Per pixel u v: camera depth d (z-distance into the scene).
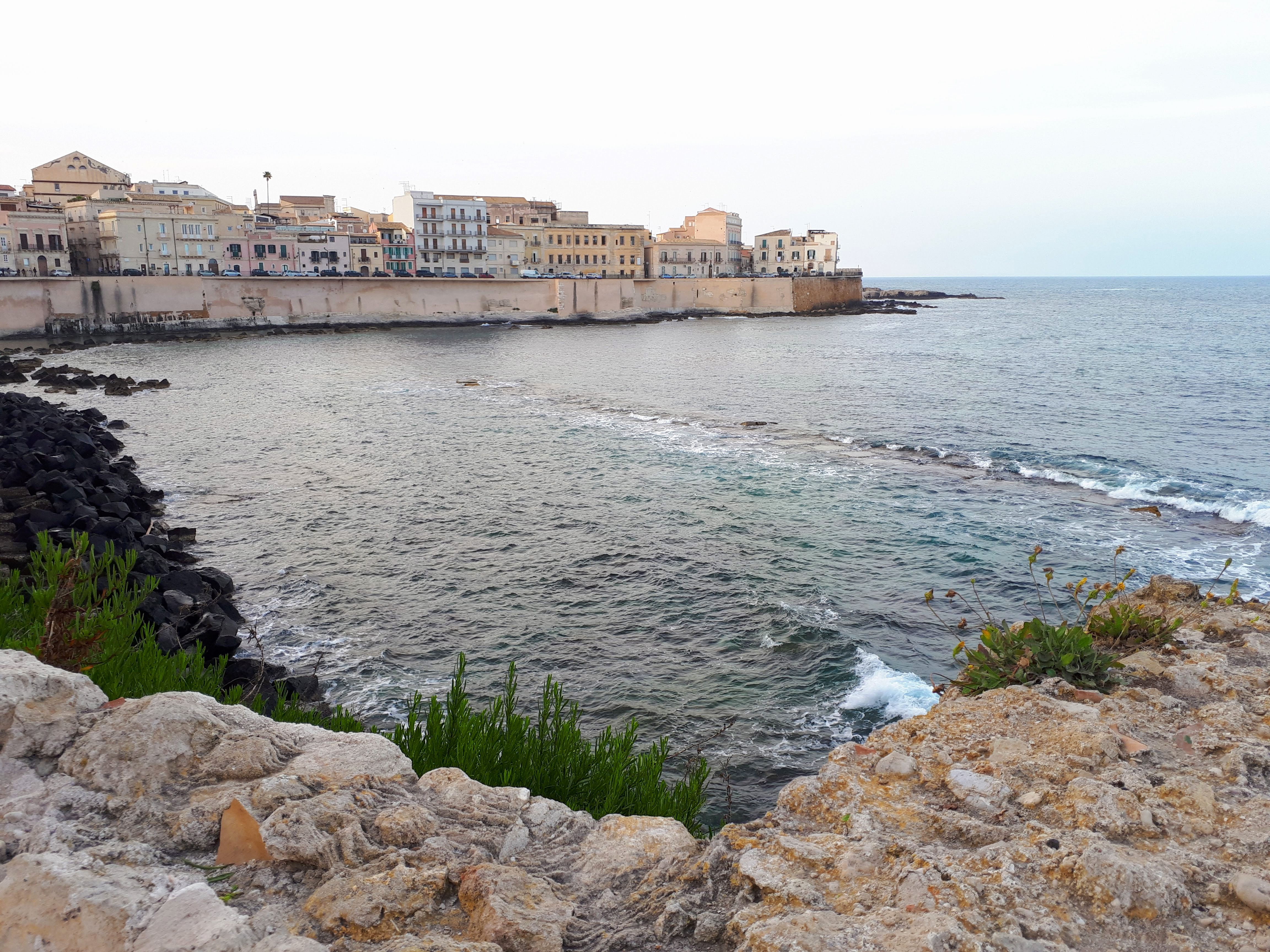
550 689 8.00
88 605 8.66
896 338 111.69
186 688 7.47
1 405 42.53
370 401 56.62
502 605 22.25
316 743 5.19
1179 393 58.88
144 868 3.82
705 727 16.53
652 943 3.87
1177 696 6.70
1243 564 24.55
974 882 3.96
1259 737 5.64
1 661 4.97
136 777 4.45
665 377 70.06
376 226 138.12
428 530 28.36
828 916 3.72
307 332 108.50
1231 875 4.05
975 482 34.59
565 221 177.38
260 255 119.69
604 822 4.92
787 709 17.16
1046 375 70.12
